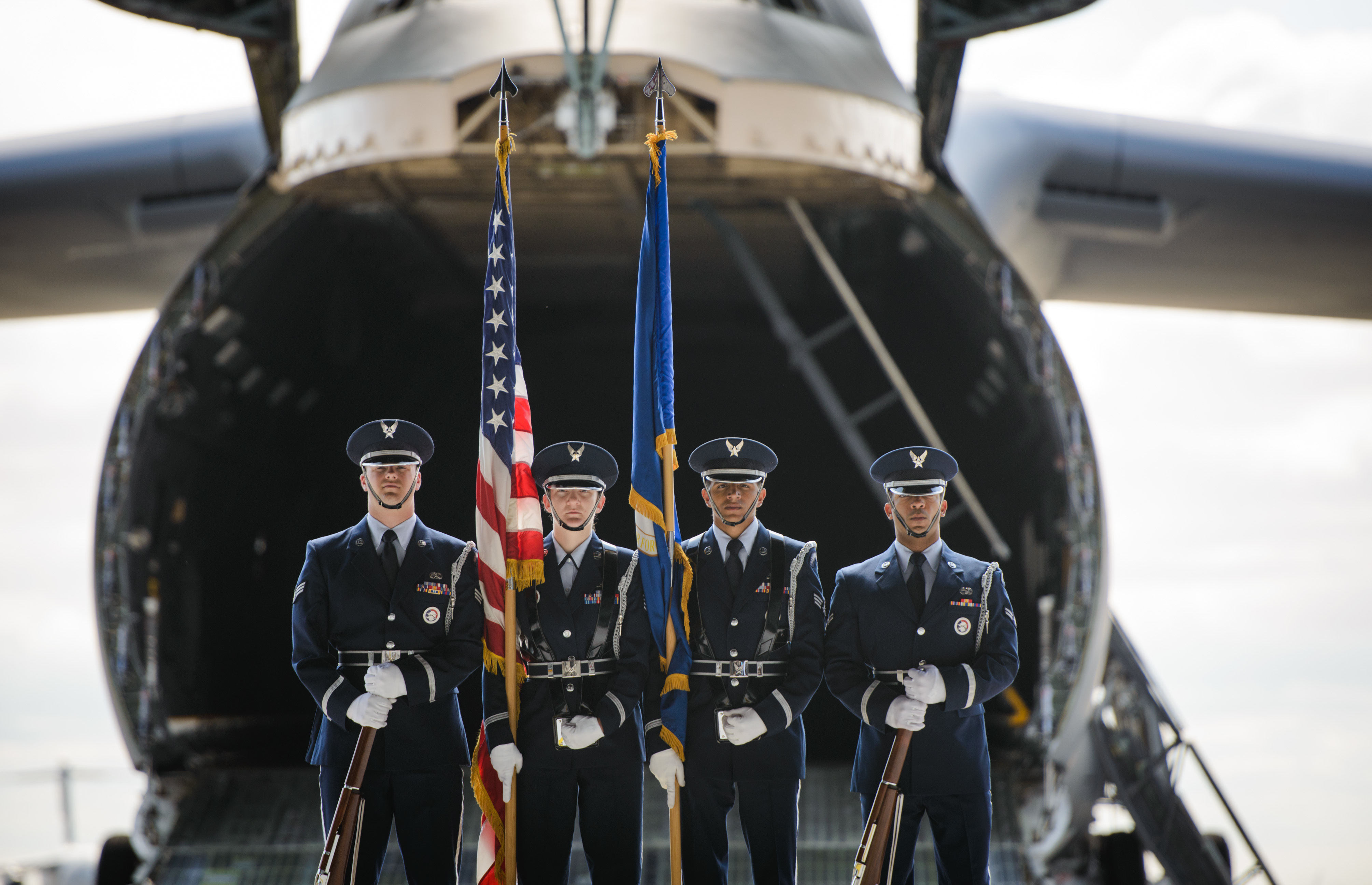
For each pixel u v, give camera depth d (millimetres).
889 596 9906
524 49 13586
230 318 15109
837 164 14141
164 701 14180
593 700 9977
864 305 17047
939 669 9594
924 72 15492
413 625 9797
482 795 9781
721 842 9930
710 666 9945
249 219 14711
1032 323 14633
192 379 14789
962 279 15656
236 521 15680
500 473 10008
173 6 14539
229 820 13320
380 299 17031
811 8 15289
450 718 9852
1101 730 16406
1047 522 14344
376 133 13984
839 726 16266
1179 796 16078
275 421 16359
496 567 9852
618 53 13578
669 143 13773
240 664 15680
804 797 13750
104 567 13945
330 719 9742
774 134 13844
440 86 13727
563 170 14336
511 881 9578
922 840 12680
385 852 9789
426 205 15477
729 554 10109
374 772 9648
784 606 9938
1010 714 14992
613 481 10250
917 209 14984
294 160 14633
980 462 16297
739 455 10062
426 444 10094
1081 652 13820
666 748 9648
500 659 9797
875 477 10211
